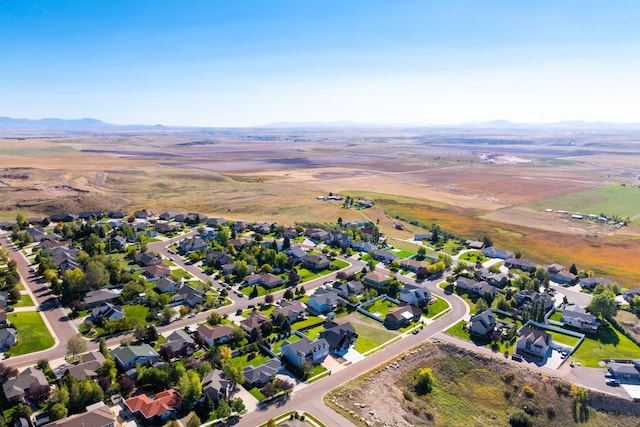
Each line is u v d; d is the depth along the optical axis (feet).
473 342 384.88
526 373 339.36
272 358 349.20
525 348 374.84
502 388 330.95
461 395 327.06
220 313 426.51
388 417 287.28
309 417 279.69
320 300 445.78
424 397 319.27
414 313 428.97
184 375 291.58
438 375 344.49
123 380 296.51
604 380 332.19
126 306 433.07
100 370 307.17
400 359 352.90
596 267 619.26
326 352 356.79
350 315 437.58
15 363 324.19
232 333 373.20
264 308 438.40
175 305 440.86
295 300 458.91
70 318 401.49
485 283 501.15
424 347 372.38
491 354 365.61
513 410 310.04
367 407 294.05
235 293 476.54
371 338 388.78
